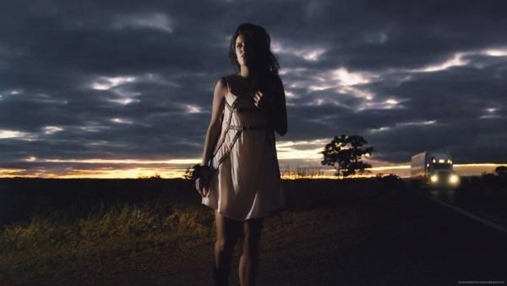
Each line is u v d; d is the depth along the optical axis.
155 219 14.43
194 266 8.50
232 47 4.30
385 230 12.74
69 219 14.32
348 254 9.23
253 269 4.30
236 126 4.19
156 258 9.47
